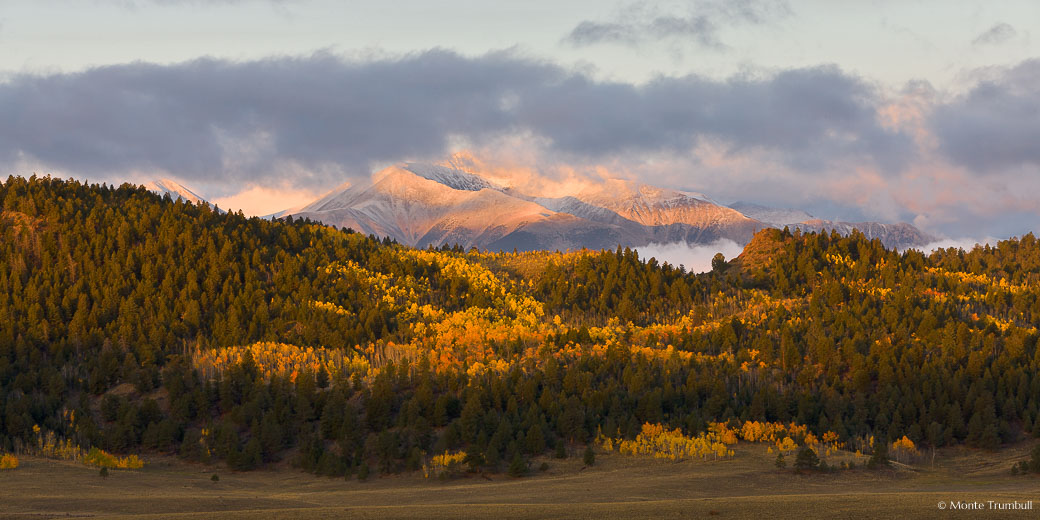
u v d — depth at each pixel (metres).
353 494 130.12
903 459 176.62
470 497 119.12
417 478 159.00
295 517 84.81
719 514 80.50
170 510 98.38
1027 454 179.38
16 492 110.25
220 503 106.12
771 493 125.62
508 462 166.12
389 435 171.50
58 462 159.12
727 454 165.62
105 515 89.81
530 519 81.75
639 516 81.06
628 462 163.88
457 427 182.12
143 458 185.75
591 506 89.19
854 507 81.56
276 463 180.75
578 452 173.00
